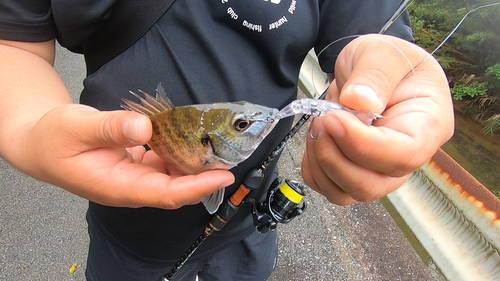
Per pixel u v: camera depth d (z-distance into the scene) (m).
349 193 0.24
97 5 0.25
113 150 0.23
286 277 0.53
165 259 0.36
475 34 1.17
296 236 0.58
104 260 0.38
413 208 0.61
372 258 0.56
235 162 0.25
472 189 0.52
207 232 0.32
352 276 0.54
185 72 0.27
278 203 0.34
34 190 0.61
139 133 0.19
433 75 0.23
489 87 1.14
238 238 0.40
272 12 0.27
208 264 0.43
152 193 0.22
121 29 0.27
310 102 0.23
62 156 0.21
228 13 0.27
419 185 0.62
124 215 0.32
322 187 0.26
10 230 0.54
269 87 0.31
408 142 0.20
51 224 0.56
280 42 0.28
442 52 1.30
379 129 0.20
